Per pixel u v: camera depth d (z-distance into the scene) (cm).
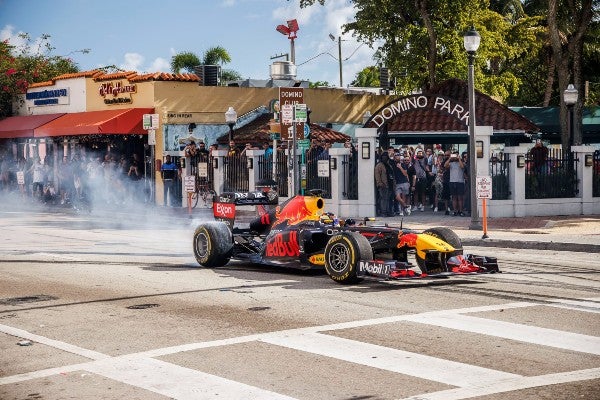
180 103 3644
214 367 797
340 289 1198
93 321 1019
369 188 2581
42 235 2177
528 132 3112
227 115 3072
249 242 1471
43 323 1016
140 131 3544
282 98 2419
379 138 2670
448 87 3353
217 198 1527
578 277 1311
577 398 681
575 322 956
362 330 928
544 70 5481
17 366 828
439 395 693
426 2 3438
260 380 752
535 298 1110
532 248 1823
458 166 2511
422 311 1026
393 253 1298
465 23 3581
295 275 1353
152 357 840
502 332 909
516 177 2520
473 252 1748
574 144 3033
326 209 2680
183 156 3244
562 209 2595
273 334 919
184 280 1319
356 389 718
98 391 737
